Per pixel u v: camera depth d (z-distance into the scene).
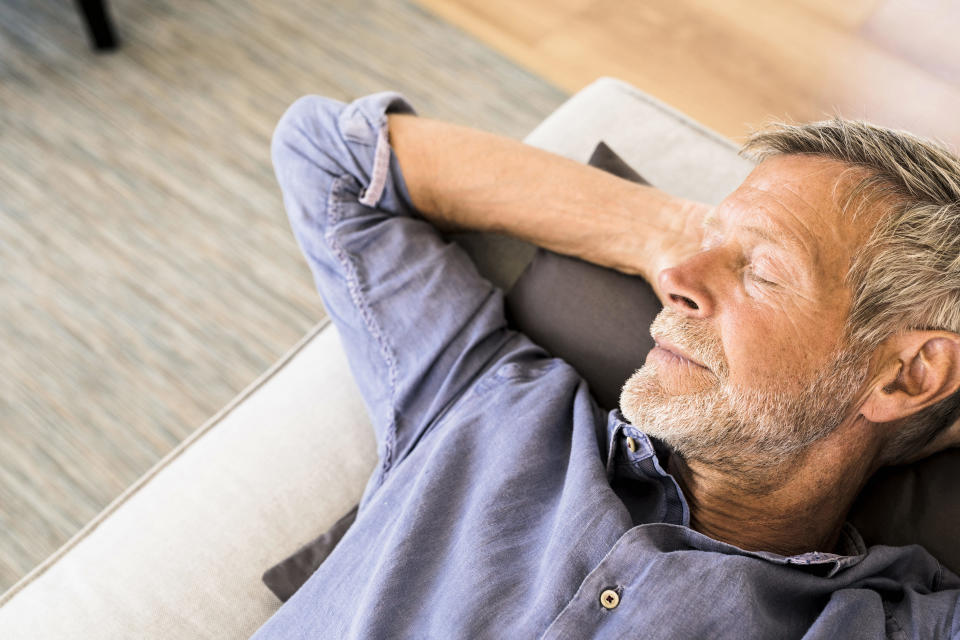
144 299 1.84
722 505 1.01
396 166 1.19
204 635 1.00
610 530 0.91
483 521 0.95
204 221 1.94
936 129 2.14
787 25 2.38
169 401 1.73
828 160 0.95
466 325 1.12
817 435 0.94
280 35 2.24
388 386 1.11
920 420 0.98
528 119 2.12
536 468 0.99
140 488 1.11
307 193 1.17
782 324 0.92
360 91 2.15
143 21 2.25
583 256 1.17
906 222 0.91
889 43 2.35
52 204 1.94
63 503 1.62
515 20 2.32
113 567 1.03
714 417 0.94
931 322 0.91
